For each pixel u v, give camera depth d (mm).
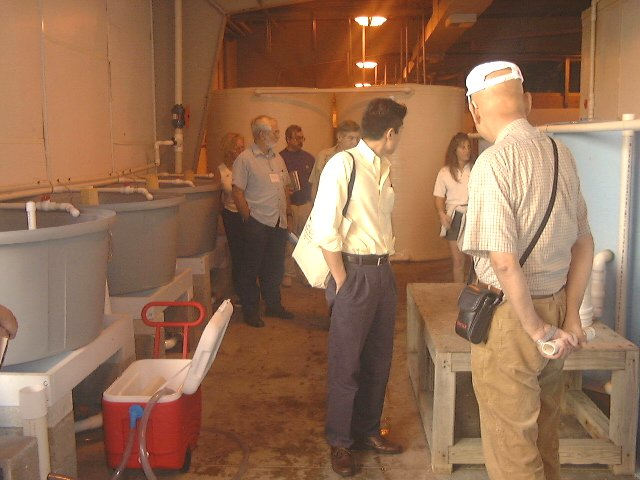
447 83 14000
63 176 3854
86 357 2562
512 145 1825
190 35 6387
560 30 10219
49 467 2266
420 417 3215
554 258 1863
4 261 2211
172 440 2523
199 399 2814
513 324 1850
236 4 6332
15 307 2256
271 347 4301
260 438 3010
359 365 2686
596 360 2549
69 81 3949
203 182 5457
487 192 1785
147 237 3500
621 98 5840
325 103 6996
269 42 9867
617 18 5934
